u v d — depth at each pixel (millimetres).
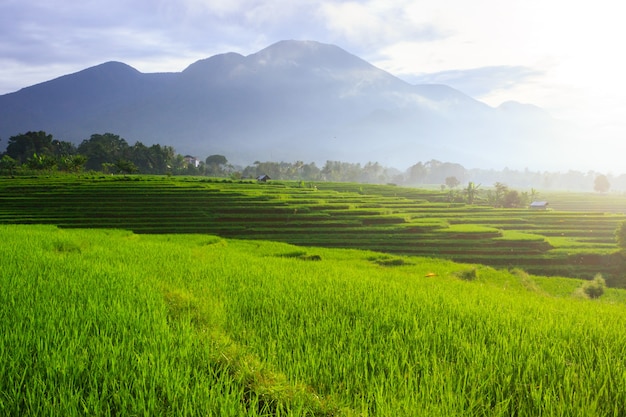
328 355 6406
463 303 11023
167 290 10680
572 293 26922
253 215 65125
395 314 9109
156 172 173375
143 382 5152
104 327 7230
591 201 138750
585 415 4859
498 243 51156
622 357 6895
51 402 4793
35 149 149125
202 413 4660
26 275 11125
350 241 52812
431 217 73750
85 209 65938
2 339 6230
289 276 14461
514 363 6332
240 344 6898
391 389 5266
